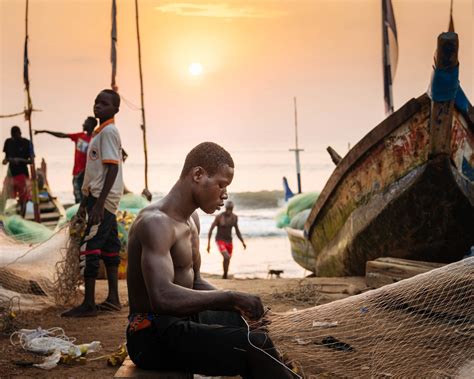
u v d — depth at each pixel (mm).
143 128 15094
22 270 7773
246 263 18125
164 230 3598
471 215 9148
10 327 6371
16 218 12000
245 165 71375
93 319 6918
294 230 14812
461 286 4934
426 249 9484
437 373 4387
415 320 4879
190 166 3746
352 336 4812
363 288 8531
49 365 5234
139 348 3705
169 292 3465
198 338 3584
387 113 13430
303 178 63750
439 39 7945
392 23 13422
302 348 4668
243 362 3561
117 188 7281
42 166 18406
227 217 13945
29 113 14453
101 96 7207
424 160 8695
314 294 7938
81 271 7129
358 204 9930
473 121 8805
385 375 4410
